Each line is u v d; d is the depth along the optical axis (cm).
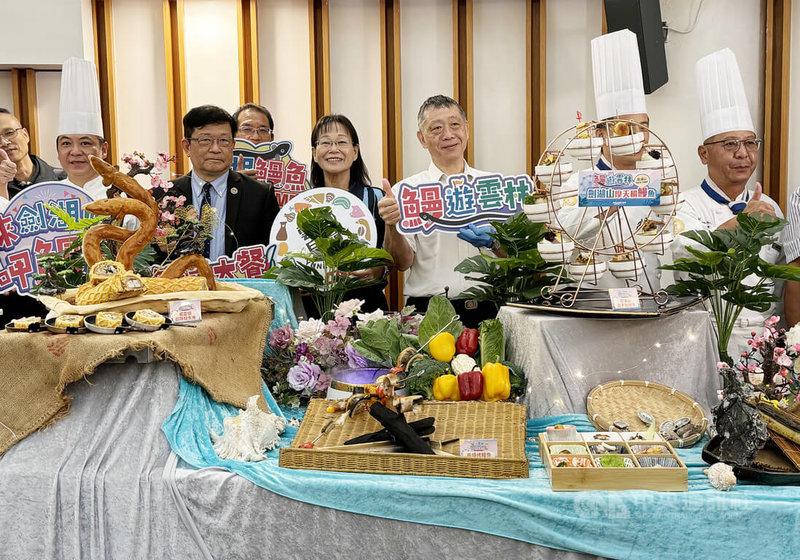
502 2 446
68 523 193
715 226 344
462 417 210
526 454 205
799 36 413
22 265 266
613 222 290
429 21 450
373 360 242
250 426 203
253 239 335
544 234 235
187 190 331
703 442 211
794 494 175
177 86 454
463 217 286
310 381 242
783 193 420
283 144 363
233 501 188
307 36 455
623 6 399
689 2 427
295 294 278
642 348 228
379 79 457
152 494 191
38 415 199
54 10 431
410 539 182
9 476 194
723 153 338
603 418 213
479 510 177
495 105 452
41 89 446
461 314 323
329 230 274
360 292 322
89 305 210
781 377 210
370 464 190
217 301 225
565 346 224
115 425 200
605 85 251
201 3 451
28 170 402
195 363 205
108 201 218
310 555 185
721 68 334
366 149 462
